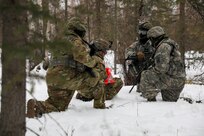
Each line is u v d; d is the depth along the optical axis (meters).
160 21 12.81
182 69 7.43
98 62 7.01
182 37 15.05
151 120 5.68
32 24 3.29
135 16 12.93
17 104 3.61
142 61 8.58
